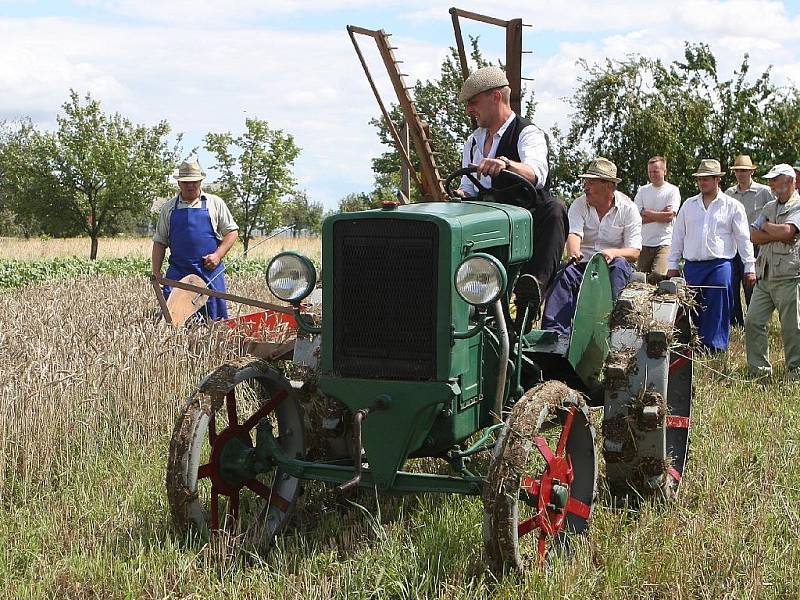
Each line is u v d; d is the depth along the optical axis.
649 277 6.94
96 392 6.59
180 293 8.48
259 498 5.27
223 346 7.71
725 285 9.87
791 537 4.65
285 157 29.98
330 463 4.89
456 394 4.34
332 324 4.47
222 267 9.20
